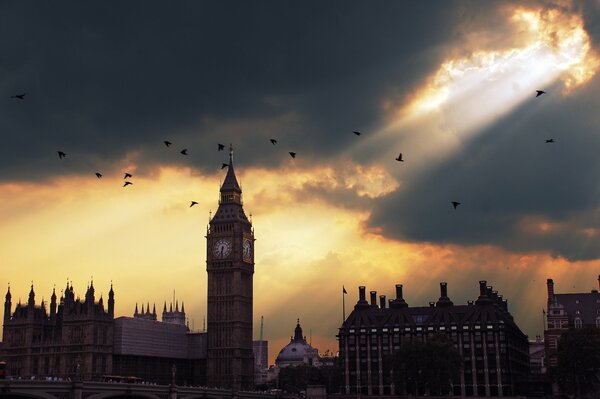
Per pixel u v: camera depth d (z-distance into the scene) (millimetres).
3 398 185125
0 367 186500
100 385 197750
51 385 183625
